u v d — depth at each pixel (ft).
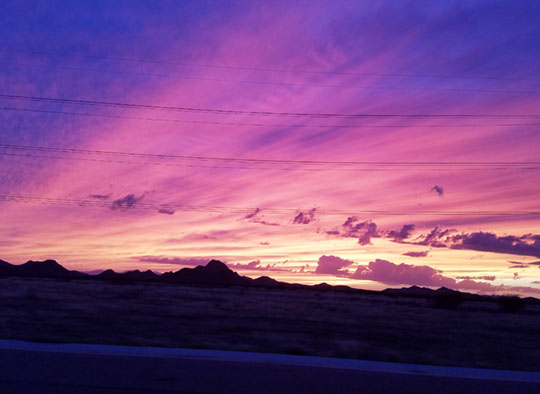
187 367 35.09
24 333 52.75
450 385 33.53
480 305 156.04
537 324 98.27
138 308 90.02
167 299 116.37
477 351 56.39
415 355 50.31
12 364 34.30
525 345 64.90
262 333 63.00
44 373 32.50
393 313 108.88
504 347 61.62
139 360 36.47
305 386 31.83
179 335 57.47
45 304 91.15
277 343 53.88
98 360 36.06
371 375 35.06
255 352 44.96
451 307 143.95
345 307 117.80
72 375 32.32
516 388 33.53
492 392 32.42
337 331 68.85
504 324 94.84
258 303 118.73
